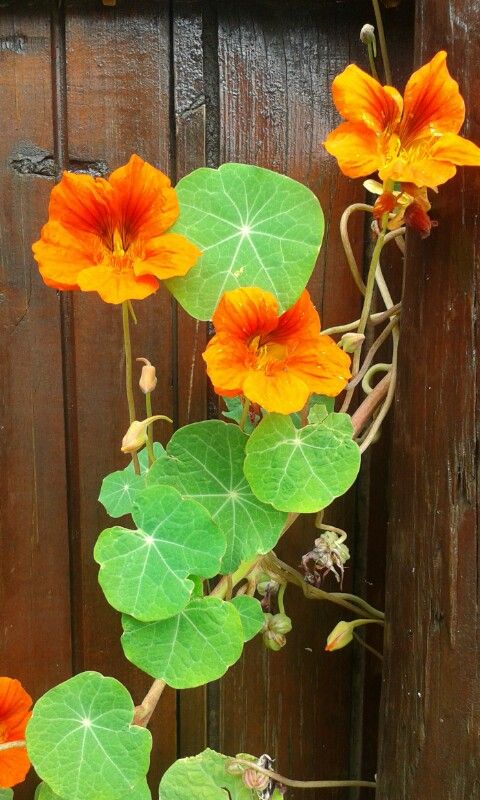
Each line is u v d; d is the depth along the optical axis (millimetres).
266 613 390
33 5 373
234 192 306
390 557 361
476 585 318
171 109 382
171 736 443
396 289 393
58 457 409
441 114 286
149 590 302
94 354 399
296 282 304
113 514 370
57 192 289
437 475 326
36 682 428
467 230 304
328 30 381
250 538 328
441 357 319
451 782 332
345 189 389
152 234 295
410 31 376
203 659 311
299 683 441
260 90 382
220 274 305
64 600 423
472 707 324
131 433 322
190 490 328
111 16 376
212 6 379
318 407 334
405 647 351
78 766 309
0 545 413
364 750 447
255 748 446
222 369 293
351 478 317
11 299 393
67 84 378
